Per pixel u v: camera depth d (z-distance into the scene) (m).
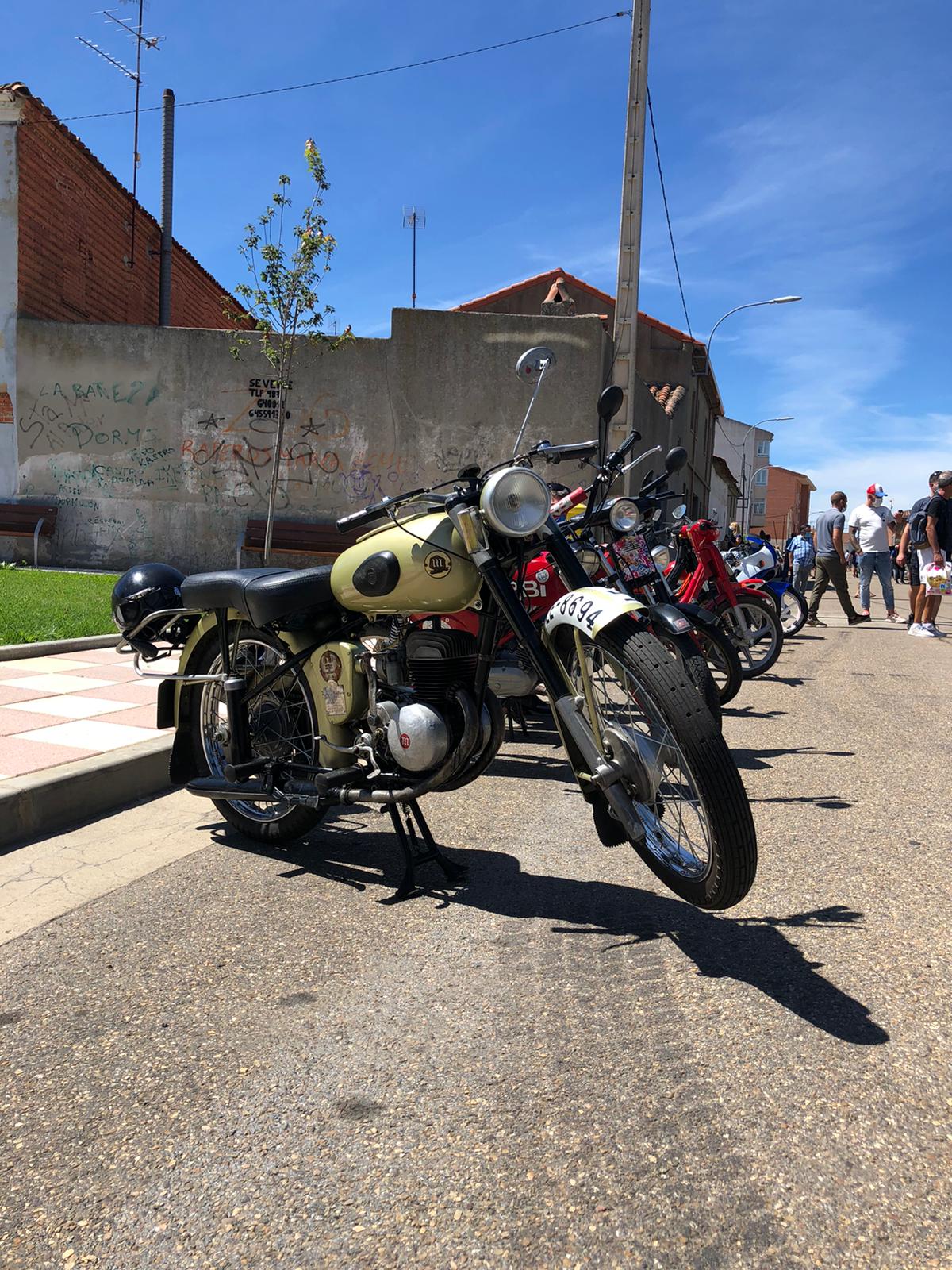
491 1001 2.41
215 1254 1.58
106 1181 1.76
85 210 16.00
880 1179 1.73
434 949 2.71
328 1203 1.70
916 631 10.76
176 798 4.23
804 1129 1.87
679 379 24.52
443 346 13.92
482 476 2.91
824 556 11.83
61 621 7.89
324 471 14.27
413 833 3.27
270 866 3.40
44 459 14.66
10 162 14.10
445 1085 2.04
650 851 2.71
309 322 12.14
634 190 11.12
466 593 2.94
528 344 13.80
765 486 71.94
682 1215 1.65
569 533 4.54
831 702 6.57
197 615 3.80
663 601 5.36
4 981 2.54
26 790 3.66
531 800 4.27
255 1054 2.18
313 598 3.29
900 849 3.54
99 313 16.78
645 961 2.61
